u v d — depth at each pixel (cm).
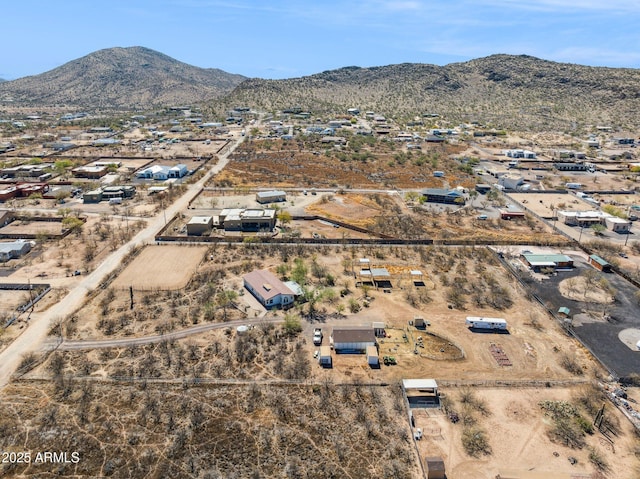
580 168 19962
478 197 15575
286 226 12319
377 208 14050
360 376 6397
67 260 9900
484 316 8025
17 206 13738
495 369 6625
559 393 6162
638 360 6812
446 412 5775
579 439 5384
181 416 5597
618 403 5950
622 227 12406
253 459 5009
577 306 8325
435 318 7925
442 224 12775
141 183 16638
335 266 9788
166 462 4944
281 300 8131
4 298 8238
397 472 4878
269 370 6456
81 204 14050
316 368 6531
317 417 5628
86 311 7831
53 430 5328
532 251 10819
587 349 7038
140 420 5512
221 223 12056
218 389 6066
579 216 12912
